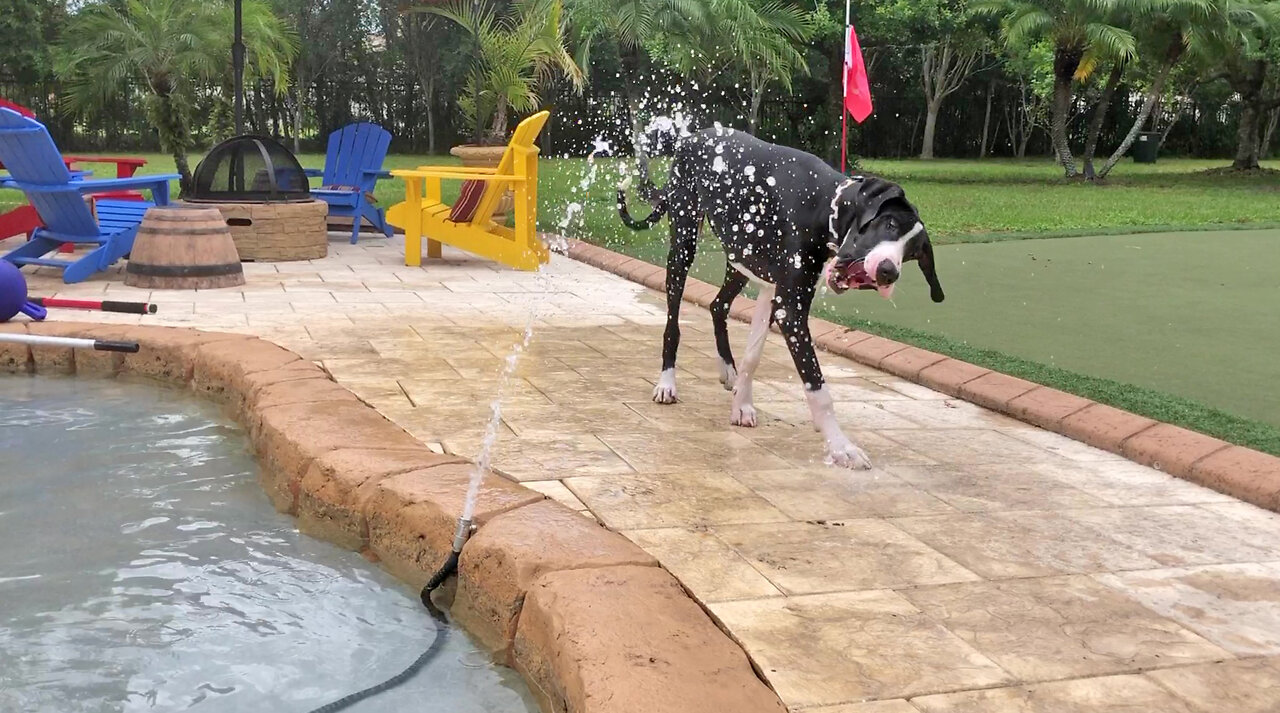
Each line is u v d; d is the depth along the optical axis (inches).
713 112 970.1
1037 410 165.3
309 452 129.0
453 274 315.3
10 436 152.1
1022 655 86.5
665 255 353.4
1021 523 119.9
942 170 1050.1
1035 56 985.5
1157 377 187.2
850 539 112.6
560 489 125.7
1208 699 80.1
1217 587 102.9
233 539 117.3
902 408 174.6
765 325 154.3
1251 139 1055.0
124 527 118.6
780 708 72.6
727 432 154.8
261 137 336.5
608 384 182.2
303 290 272.4
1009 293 279.0
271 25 621.0
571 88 936.9
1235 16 901.8
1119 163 1320.1
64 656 87.7
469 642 95.4
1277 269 322.0
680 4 632.4
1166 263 335.6
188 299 251.6
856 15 893.2
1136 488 134.6
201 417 165.2
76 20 629.0
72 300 213.3
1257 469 132.6
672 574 96.5
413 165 919.0
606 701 72.3
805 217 136.3
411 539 111.7
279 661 88.8
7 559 107.9
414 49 1181.1
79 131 1110.4
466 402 165.2
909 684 80.7
